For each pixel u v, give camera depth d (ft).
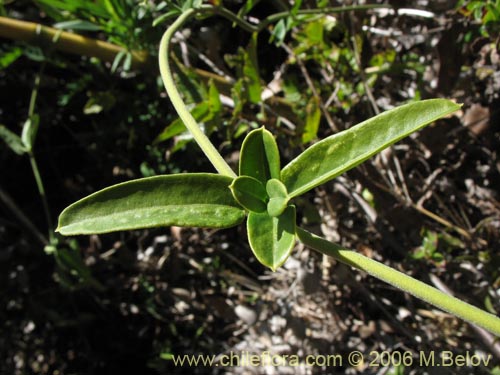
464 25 0.86
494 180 0.93
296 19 0.91
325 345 1.00
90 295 1.27
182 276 1.21
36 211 1.34
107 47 1.01
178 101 0.53
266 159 0.44
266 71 1.12
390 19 1.01
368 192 0.95
